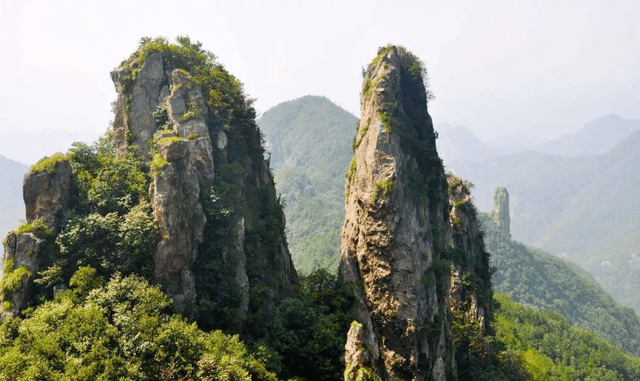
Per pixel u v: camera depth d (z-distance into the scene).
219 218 49.97
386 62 66.56
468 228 93.88
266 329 49.34
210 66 61.81
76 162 51.00
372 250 59.22
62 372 33.78
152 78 57.28
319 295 60.97
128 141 55.91
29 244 42.62
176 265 44.56
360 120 69.06
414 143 64.00
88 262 43.22
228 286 47.53
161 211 44.62
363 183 61.53
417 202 61.16
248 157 61.09
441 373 59.53
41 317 37.09
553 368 119.25
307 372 48.88
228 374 36.28
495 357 83.31
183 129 52.50
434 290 60.47
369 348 44.09
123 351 35.88
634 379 144.75
